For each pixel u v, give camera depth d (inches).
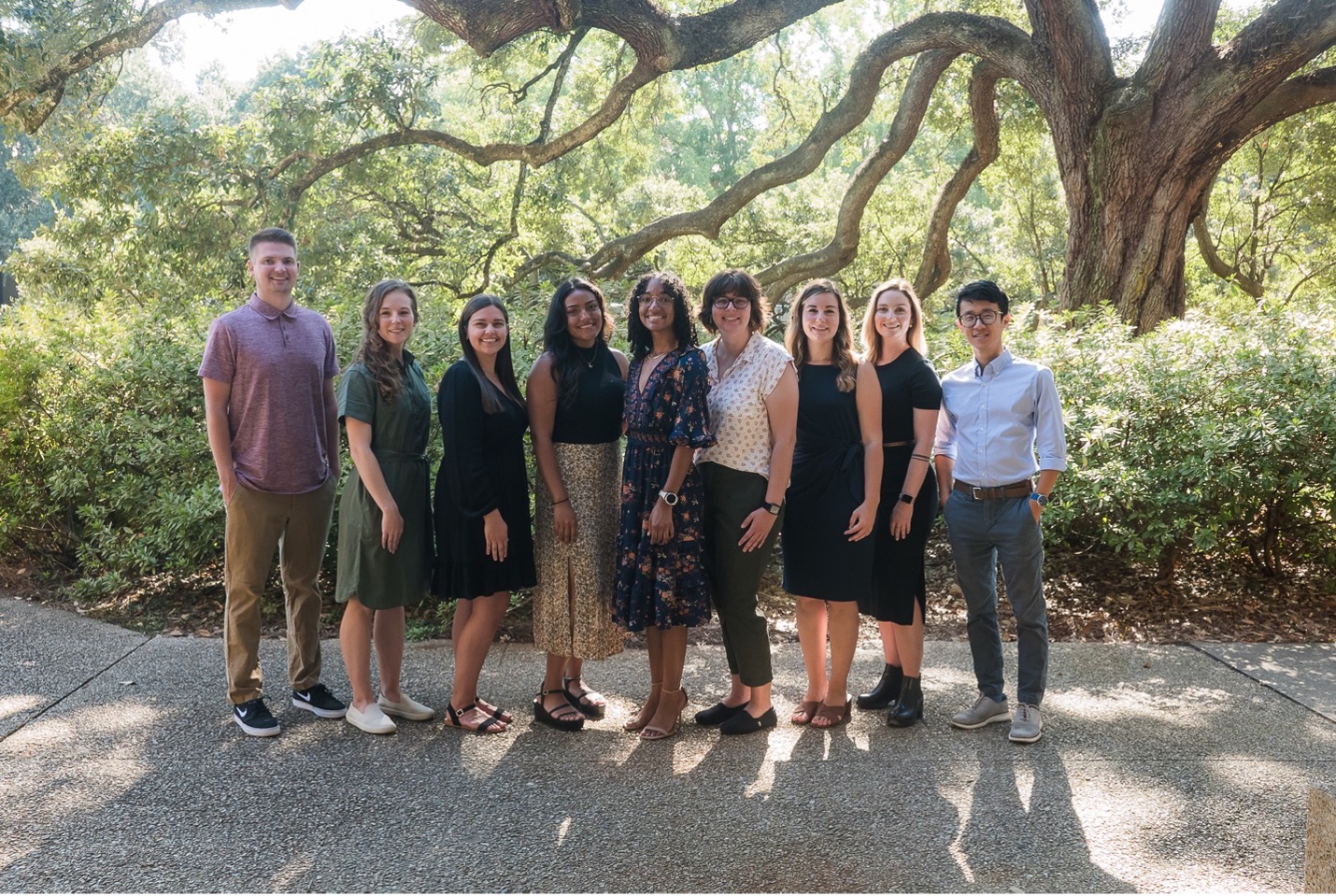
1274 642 188.7
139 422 218.5
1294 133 619.8
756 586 141.0
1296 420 203.8
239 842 109.2
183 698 155.1
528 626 196.1
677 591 137.2
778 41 666.8
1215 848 108.9
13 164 497.0
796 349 149.2
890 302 145.6
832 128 445.7
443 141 476.7
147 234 469.1
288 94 487.8
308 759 132.2
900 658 150.8
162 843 108.8
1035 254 829.8
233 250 461.7
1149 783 125.7
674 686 142.0
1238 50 333.4
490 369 143.9
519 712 151.3
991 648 147.2
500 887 100.3
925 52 448.8
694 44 398.3
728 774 128.3
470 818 115.3
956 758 134.0
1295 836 111.6
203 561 217.9
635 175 668.7
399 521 138.5
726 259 713.0
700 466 141.3
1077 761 133.0
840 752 136.0
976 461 144.7
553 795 121.4
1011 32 384.2
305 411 142.6
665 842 109.7
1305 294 691.4
